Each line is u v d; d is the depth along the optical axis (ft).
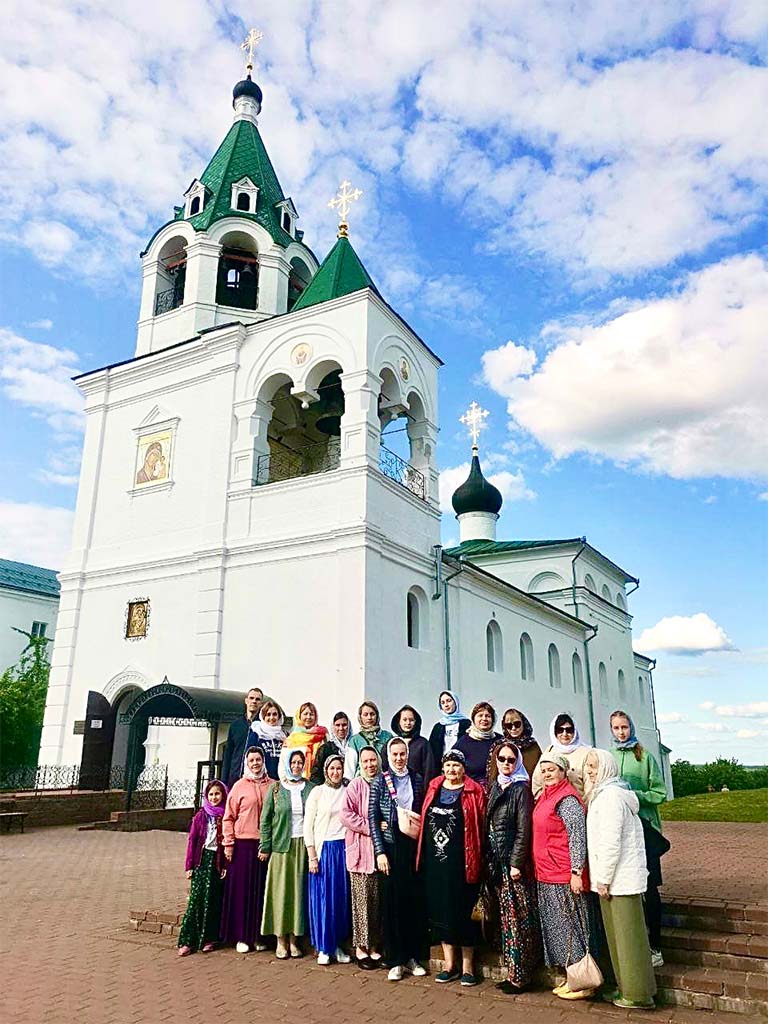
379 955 24.52
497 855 23.08
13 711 84.64
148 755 64.03
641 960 20.95
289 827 26.40
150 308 79.00
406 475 70.44
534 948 22.63
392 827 24.80
